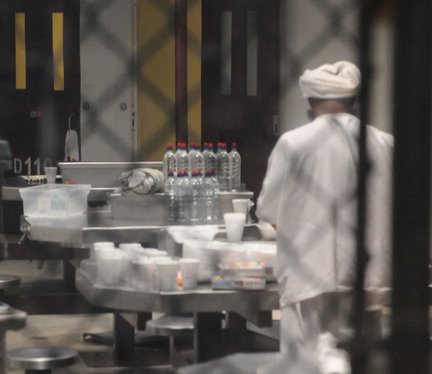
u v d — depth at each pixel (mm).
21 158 15180
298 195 5191
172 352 8195
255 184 11617
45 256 10453
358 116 1529
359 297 1604
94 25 2721
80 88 15086
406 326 1547
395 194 1549
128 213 8195
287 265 5387
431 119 1497
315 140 4844
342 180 4562
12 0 13633
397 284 1561
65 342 9070
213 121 9961
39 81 14609
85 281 6105
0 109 14773
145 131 14797
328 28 1562
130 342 8680
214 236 7027
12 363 6645
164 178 8289
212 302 5727
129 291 5777
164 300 5652
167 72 13898
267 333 7812
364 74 1492
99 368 8281
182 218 8023
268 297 5738
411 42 1465
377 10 1460
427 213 1546
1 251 4129
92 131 3309
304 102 5156
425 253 1550
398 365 1540
